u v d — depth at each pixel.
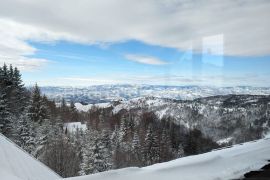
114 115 71.19
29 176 13.30
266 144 10.48
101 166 35.94
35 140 50.25
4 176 11.03
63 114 93.62
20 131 51.97
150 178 5.79
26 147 49.38
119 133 59.25
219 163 7.29
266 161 7.71
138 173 6.04
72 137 56.22
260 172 6.59
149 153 42.44
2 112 53.81
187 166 6.76
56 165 38.03
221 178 6.11
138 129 50.28
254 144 10.73
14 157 14.38
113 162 38.06
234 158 7.96
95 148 36.34
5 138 16.69
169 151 38.19
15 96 71.69
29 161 15.47
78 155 41.50
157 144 41.38
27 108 71.19
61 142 42.00
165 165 7.22
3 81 70.62
